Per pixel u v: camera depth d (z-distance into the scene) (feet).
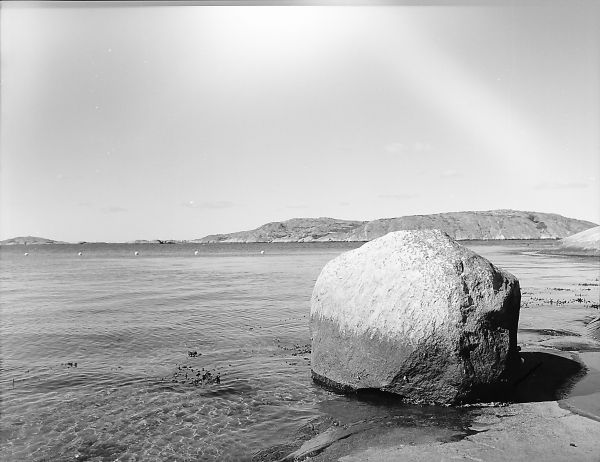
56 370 37.04
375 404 27.22
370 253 30.22
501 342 26.08
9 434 24.93
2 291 96.89
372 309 28.09
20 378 34.88
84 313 65.31
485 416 24.30
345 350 29.25
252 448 22.70
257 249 471.21
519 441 20.95
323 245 590.14
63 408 28.58
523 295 72.74
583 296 71.36
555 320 50.72
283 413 26.78
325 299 31.04
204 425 25.63
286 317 60.03
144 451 22.85
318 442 22.52
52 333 51.65
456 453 19.98
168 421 26.32
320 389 30.37
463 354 25.40
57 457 22.44
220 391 30.94
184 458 22.04
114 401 29.66
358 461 19.79
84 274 148.15
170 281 117.80
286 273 143.13
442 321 25.59
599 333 42.32
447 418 24.30
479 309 25.91
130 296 85.20
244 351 42.24
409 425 23.63
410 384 26.48
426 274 27.04
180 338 48.37
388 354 26.81
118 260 266.36
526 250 283.79
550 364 31.91
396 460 19.62
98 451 22.99
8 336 50.24
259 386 31.60
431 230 30.37
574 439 21.02
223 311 65.41
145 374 35.60
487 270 27.35
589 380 28.96
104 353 42.80
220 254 345.10
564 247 226.79
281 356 39.96
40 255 378.94
